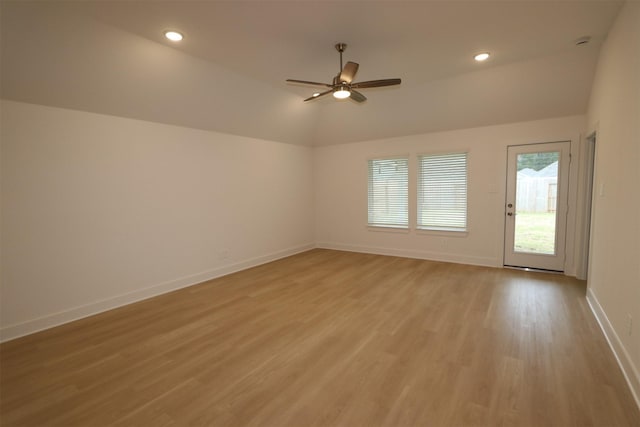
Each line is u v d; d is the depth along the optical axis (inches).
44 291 118.3
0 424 70.2
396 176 227.6
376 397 76.5
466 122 189.9
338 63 141.0
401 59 137.6
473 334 107.3
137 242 145.9
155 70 130.3
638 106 80.8
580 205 164.4
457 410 71.4
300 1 93.0
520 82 156.6
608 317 102.3
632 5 87.8
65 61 108.5
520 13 101.3
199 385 82.7
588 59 135.1
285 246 235.5
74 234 125.8
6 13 90.4
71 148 123.9
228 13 99.2
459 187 202.5
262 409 73.3
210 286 166.1
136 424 69.4
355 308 132.4
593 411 70.0
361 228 245.0
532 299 138.1
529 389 77.9
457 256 204.8
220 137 183.5
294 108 205.6
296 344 103.3
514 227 186.2
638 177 78.9
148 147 148.8
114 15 99.5
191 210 169.0
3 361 95.6
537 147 175.5
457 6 97.0
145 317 127.2
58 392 80.7
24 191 113.0
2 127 107.4
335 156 252.5
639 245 76.8
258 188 210.8
